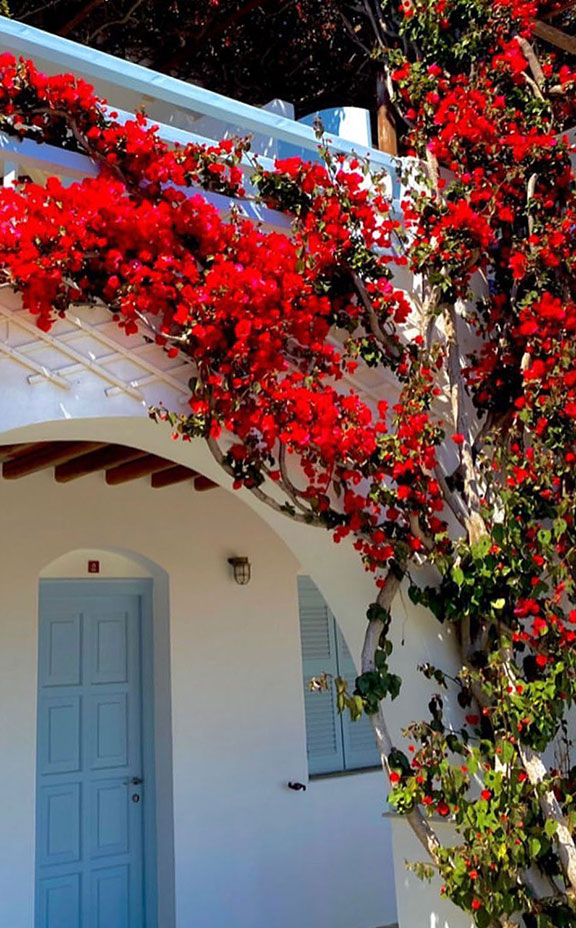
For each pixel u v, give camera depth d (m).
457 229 3.59
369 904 5.79
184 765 5.26
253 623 5.73
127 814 5.36
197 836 5.21
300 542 3.57
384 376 3.66
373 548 3.24
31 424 2.85
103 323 3.03
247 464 3.12
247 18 5.81
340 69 6.15
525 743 3.11
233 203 3.31
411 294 3.77
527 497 3.31
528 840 3.04
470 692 3.38
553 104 4.05
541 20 4.46
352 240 3.45
